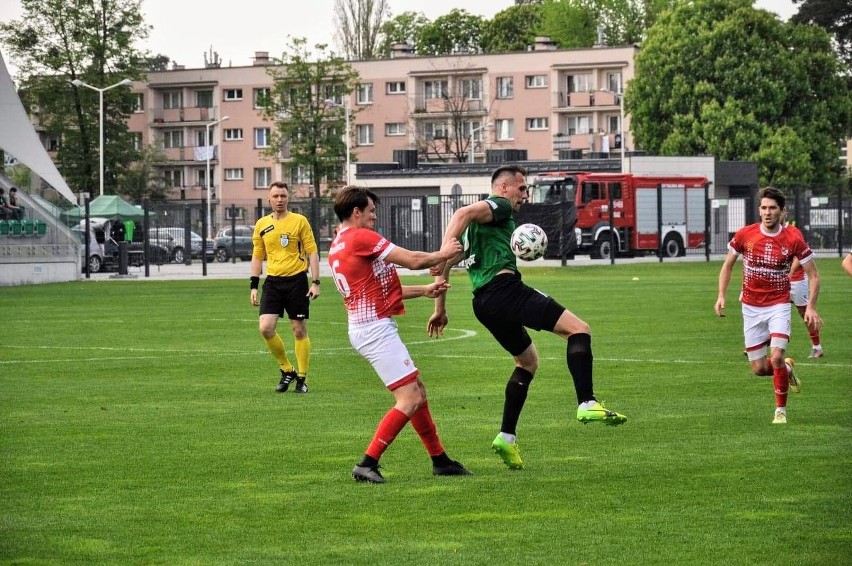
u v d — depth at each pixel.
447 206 63.62
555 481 10.88
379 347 10.98
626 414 14.67
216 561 8.38
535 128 119.75
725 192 88.38
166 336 26.05
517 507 9.91
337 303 36.84
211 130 126.25
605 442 12.82
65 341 24.98
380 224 65.12
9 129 53.88
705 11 99.00
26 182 54.50
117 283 50.56
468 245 11.62
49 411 15.39
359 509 9.89
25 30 105.00
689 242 73.69
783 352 14.16
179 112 126.06
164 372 19.62
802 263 14.77
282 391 17.19
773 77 96.94
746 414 14.65
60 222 53.88
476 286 11.59
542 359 20.69
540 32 139.12
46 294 42.66
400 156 90.81
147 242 55.78
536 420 14.29
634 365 19.72
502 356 21.48
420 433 11.16
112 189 106.88
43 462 11.95
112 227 67.06
